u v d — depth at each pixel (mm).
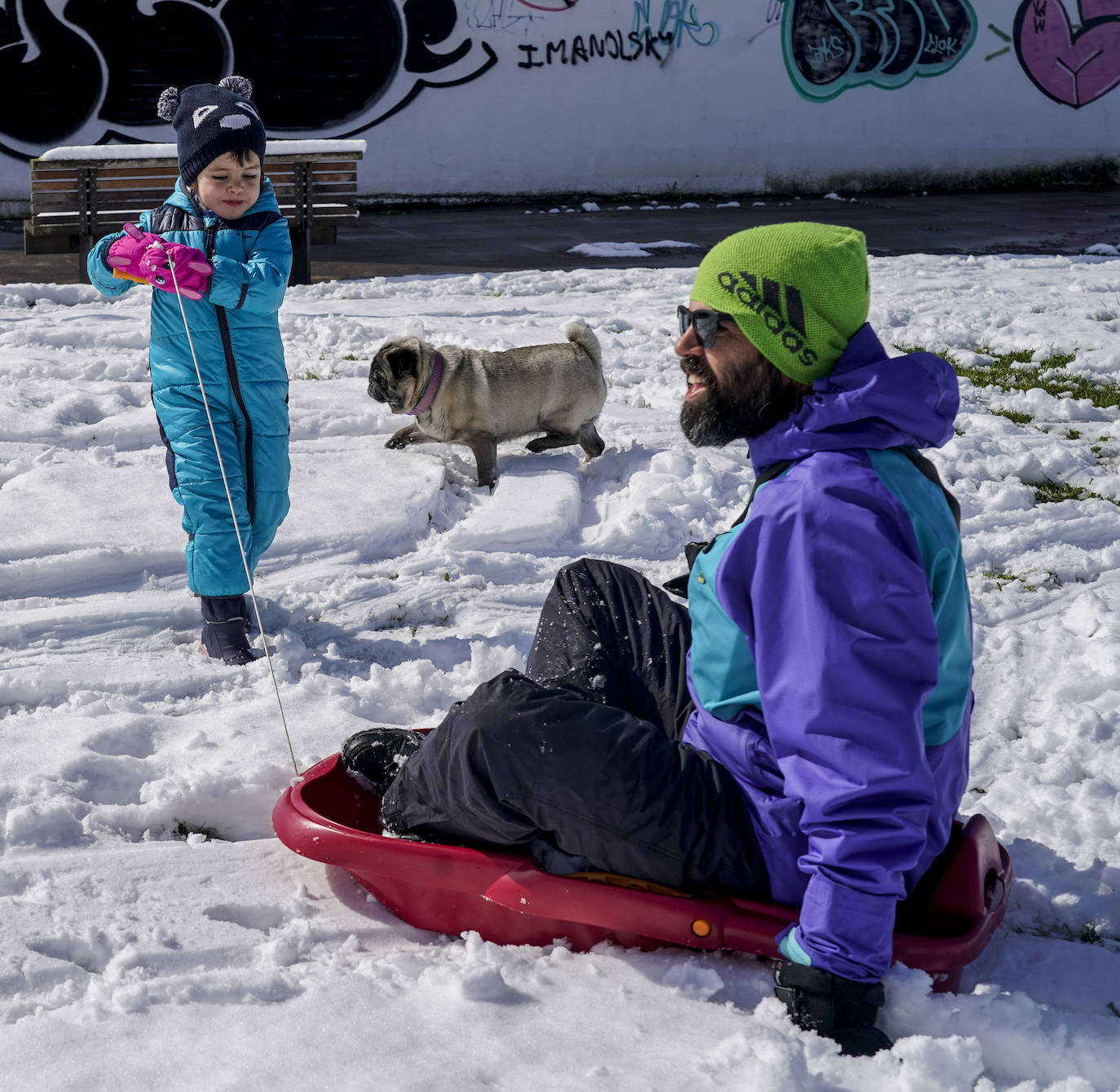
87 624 3949
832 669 1852
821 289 1955
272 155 10453
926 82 18703
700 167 18219
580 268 12086
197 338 3637
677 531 5039
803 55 18109
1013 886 2564
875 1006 1963
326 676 3611
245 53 15781
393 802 2383
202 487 3652
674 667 2479
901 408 1927
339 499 5070
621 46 17391
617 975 2197
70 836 2668
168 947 2238
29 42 14859
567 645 2539
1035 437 6430
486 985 2109
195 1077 1869
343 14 16062
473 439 5555
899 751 1847
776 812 2068
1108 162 19688
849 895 1883
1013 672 3867
